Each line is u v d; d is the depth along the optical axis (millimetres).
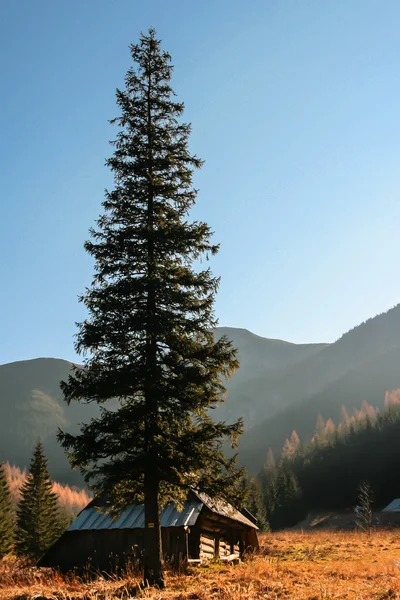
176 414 17766
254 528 34031
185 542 24797
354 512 106250
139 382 17672
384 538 48906
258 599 13414
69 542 27578
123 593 14805
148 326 17797
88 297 18578
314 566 24094
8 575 22422
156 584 15953
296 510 114875
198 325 18781
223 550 29875
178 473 16797
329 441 151000
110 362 17969
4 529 72562
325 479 125750
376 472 118812
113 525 26906
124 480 17672
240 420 18016
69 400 17672
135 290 18266
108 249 18984
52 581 17984
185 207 20656
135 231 19156
